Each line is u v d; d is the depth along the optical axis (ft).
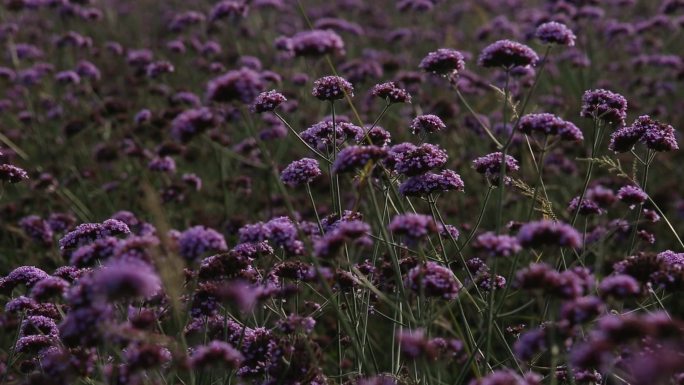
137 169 38.91
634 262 15.78
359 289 20.25
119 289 12.92
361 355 15.96
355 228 16.08
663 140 19.83
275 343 17.08
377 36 63.41
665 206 35.88
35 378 15.34
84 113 48.08
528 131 18.49
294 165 19.49
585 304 13.57
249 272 17.53
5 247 33.14
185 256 14.82
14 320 24.08
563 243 14.34
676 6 50.24
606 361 12.68
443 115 38.19
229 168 40.73
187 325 19.43
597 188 16.99
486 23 56.44
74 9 56.54
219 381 17.94
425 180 19.12
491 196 35.09
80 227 19.42
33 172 39.88
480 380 13.94
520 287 14.42
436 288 15.69
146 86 50.16
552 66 51.37
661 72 54.13
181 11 71.92
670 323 12.91
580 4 50.83
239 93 15.20
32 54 53.72
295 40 18.21
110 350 17.78
